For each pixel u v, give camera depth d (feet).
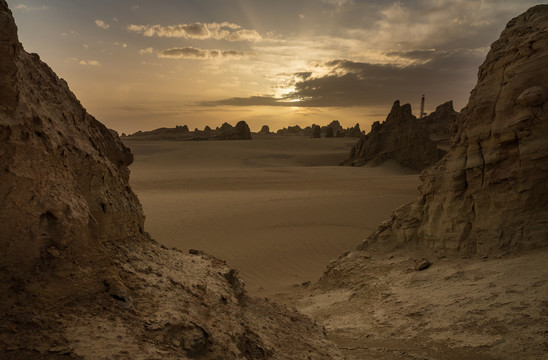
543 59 36.06
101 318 11.84
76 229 12.31
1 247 10.69
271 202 103.09
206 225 78.54
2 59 10.98
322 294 45.21
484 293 29.53
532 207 34.91
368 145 240.32
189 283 16.70
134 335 11.63
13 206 11.02
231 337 14.51
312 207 96.12
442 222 42.04
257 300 22.72
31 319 10.54
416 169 223.10
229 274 20.33
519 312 25.52
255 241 70.54
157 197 111.24
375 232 50.49
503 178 36.86
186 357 11.72
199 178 160.86
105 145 19.44
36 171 11.79
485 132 38.81
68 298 11.80
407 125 234.38
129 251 17.16
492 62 41.63
